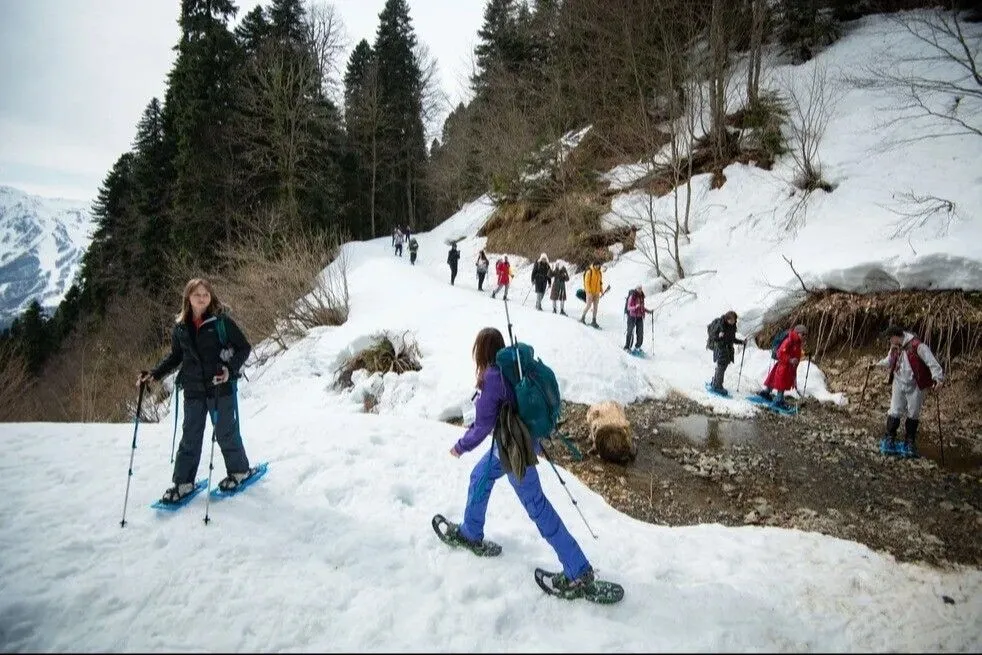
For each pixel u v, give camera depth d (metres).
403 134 40.44
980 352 8.55
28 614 2.75
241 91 27.88
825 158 14.59
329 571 3.29
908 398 6.84
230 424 4.00
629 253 17.77
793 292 11.23
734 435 7.63
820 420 8.31
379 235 41.50
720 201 16.28
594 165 21.83
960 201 11.02
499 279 16.70
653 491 5.87
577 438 7.24
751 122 16.84
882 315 9.77
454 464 5.01
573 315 15.32
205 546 3.40
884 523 5.20
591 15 21.52
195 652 2.62
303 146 29.34
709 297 13.43
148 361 20.31
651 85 18.95
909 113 14.38
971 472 6.44
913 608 3.52
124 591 2.96
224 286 17.89
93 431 5.16
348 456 4.84
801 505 5.58
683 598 3.31
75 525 3.51
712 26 16.80
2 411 15.74
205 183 25.45
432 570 3.39
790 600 3.45
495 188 26.34
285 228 23.30
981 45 15.12
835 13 20.31
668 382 9.83
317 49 32.16
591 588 3.16
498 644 2.80
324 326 14.39
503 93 28.44
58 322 36.41
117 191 35.31
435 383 9.24
